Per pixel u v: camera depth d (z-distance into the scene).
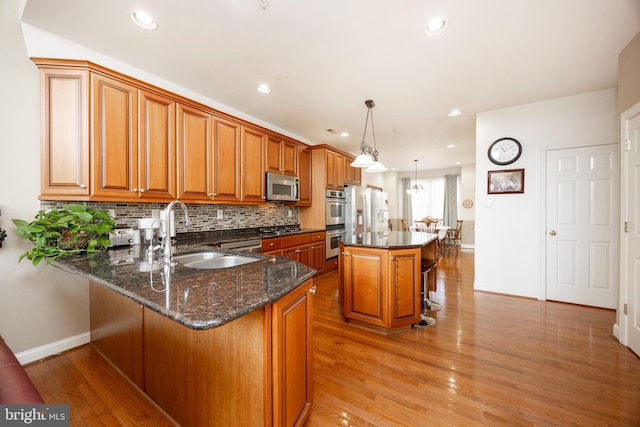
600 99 2.92
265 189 3.51
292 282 1.17
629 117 2.06
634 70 1.99
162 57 2.24
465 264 5.38
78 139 1.92
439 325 2.56
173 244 2.51
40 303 2.00
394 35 1.97
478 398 1.56
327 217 4.52
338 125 4.06
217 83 2.71
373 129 4.26
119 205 2.41
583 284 3.04
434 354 2.04
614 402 1.51
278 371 1.07
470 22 1.83
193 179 2.64
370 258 2.45
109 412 1.48
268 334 1.04
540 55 2.23
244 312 0.85
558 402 1.51
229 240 2.94
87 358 2.00
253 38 2.00
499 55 2.23
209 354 1.20
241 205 3.68
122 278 1.22
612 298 2.90
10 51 1.82
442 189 8.44
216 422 1.18
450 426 1.36
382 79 2.64
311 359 1.39
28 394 0.73
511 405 1.50
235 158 3.10
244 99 3.10
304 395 1.33
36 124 1.94
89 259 1.67
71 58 2.02
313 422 1.39
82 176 1.92
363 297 2.50
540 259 3.24
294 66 2.39
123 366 1.77
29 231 1.64
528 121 3.27
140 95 2.24
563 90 2.90
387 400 1.55
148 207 2.62
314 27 1.88
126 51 2.15
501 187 3.43
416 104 3.26
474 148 5.57
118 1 1.62
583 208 3.03
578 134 3.02
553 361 1.93
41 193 1.87
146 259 1.67
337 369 1.86
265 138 3.51
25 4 1.66
